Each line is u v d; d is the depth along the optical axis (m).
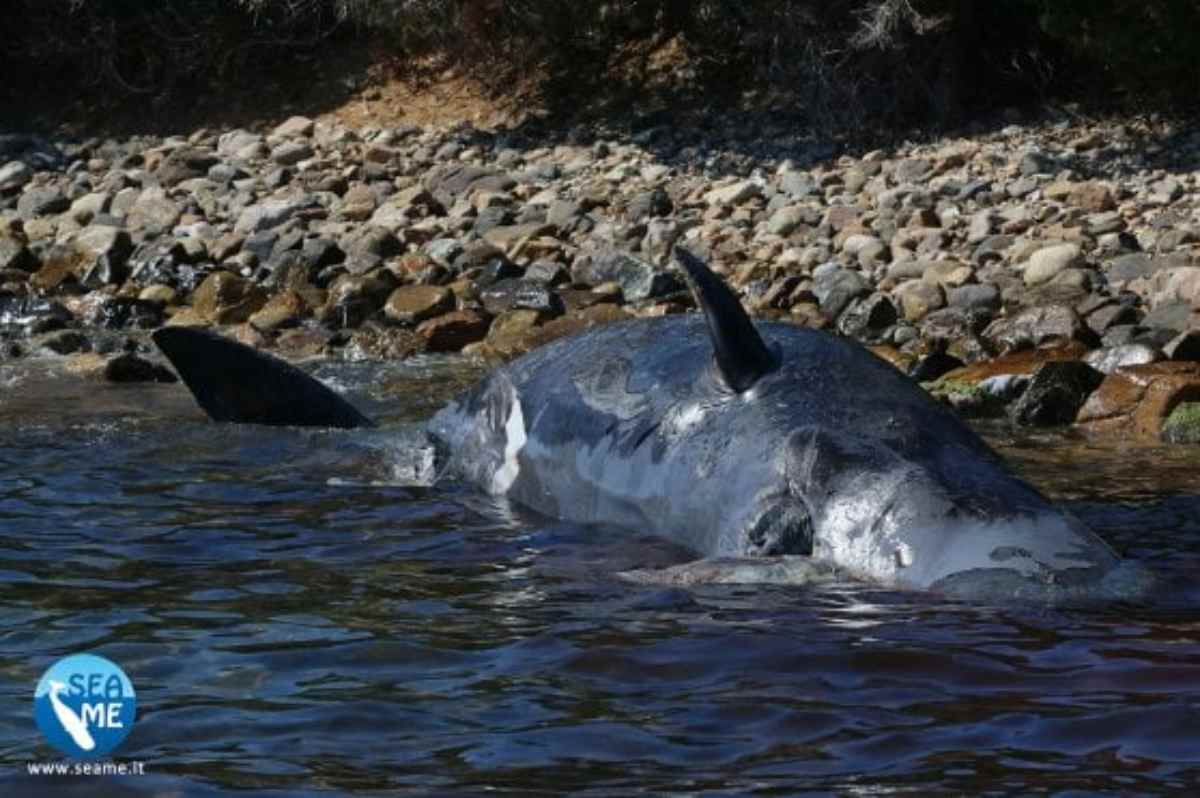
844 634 26.95
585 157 83.12
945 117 82.94
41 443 42.78
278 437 43.03
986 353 52.84
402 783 21.23
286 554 32.78
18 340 59.59
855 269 63.19
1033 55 83.81
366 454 41.41
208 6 99.88
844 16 84.44
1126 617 27.42
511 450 38.19
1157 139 77.44
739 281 63.47
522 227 70.81
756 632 27.17
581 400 37.00
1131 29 76.00
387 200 77.50
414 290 61.91
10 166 87.06
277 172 81.88
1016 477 31.89
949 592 28.72
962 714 23.47
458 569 31.77
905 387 34.34
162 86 99.31
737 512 32.44
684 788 21.02
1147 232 64.25
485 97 92.69
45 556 32.44
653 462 34.72
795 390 33.81
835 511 30.98
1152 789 20.69
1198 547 32.28
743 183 74.38
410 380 52.53
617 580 30.84
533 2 90.38
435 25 90.88
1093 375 46.97
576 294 61.81
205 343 44.16
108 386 51.16
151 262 69.00
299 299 63.00
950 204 69.50
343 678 25.27
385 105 93.75
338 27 99.81
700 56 91.69
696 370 35.53
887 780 21.19
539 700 24.28
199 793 20.92
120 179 84.25
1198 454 41.47
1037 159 73.94
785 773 21.48
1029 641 26.34
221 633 27.48
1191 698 23.78
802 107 85.88
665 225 69.19
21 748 22.52
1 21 104.06
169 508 36.41
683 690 24.67
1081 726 22.86
